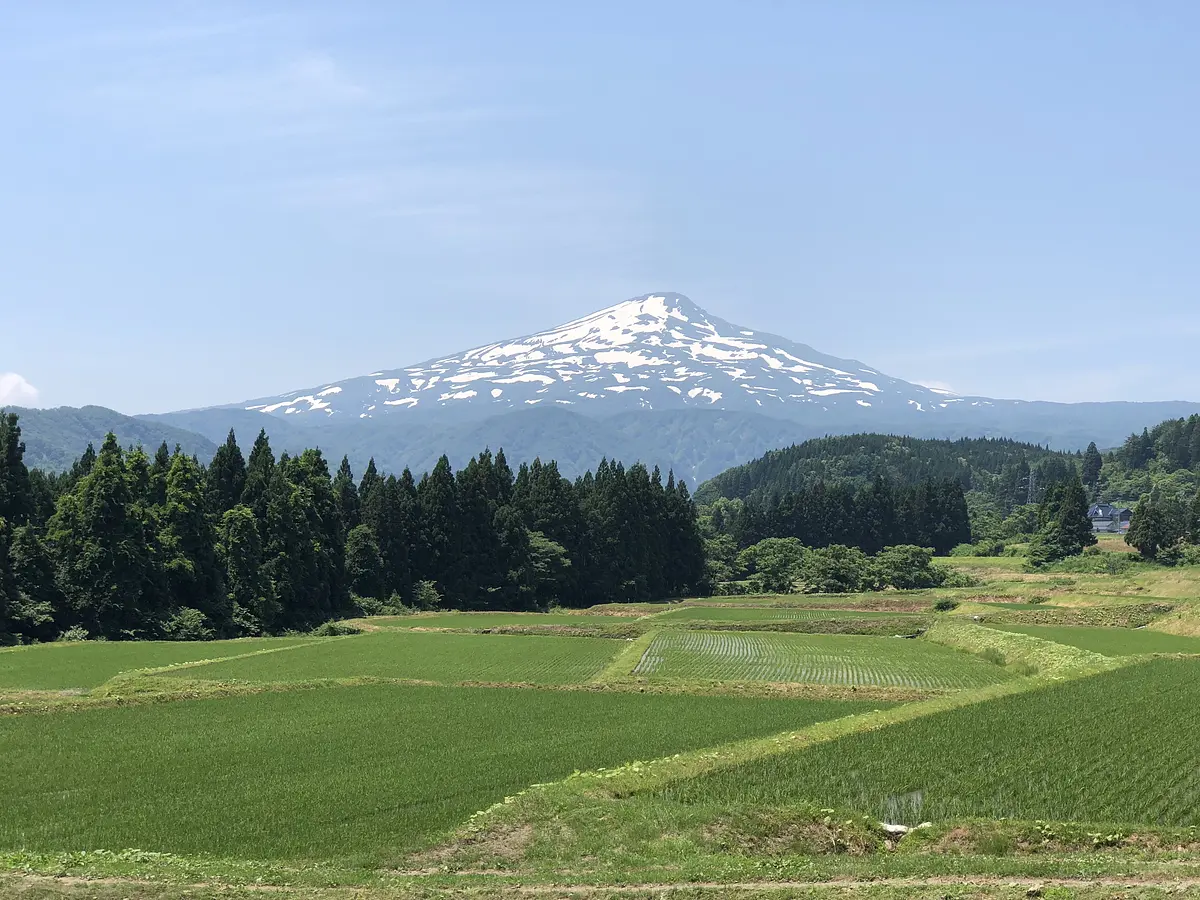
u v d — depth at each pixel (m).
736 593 173.50
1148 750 34.69
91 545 87.75
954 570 175.88
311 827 28.23
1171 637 82.81
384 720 45.41
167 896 21.78
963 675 64.25
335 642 82.62
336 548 117.50
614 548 149.38
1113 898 20.73
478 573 132.88
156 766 35.62
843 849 26.30
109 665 65.19
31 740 40.09
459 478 134.62
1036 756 34.00
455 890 22.42
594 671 66.50
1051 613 102.69
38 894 21.64
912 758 33.84
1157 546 166.25
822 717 47.16
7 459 91.94
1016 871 22.91
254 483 112.38
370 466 147.50
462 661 70.69
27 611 83.56
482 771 35.06
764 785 31.02
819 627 100.75
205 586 98.44
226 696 52.12
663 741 40.72
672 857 25.22
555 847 26.23
